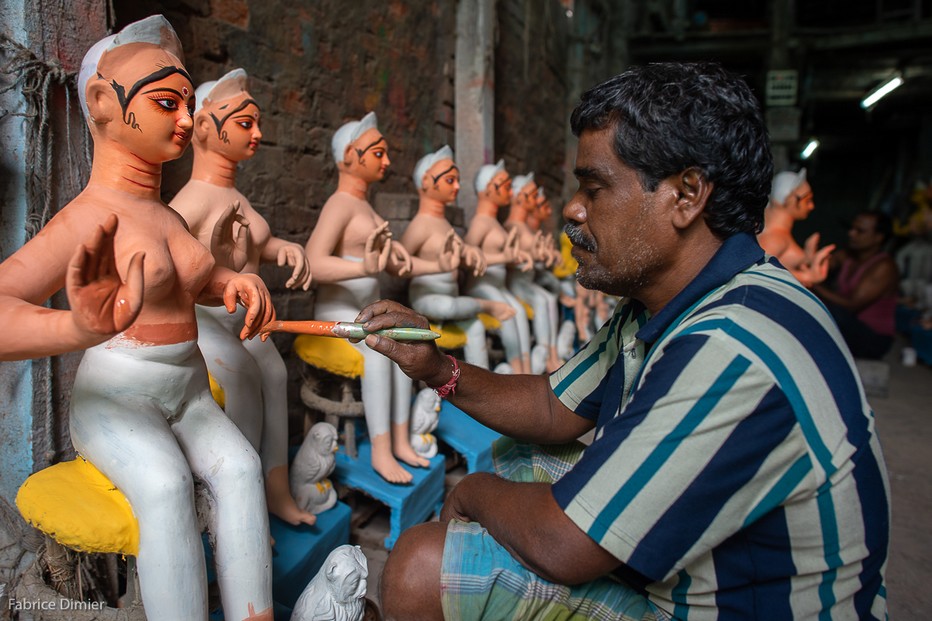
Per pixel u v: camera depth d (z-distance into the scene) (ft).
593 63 28.09
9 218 5.07
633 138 3.48
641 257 3.72
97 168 4.07
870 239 17.39
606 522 3.22
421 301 8.98
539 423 4.84
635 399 3.42
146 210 4.09
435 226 9.06
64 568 4.62
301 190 9.55
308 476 6.44
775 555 3.39
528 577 3.72
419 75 12.89
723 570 3.45
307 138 9.64
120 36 3.98
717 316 3.35
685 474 3.14
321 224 7.15
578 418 4.84
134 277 2.94
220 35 7.93
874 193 53.47
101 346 4.08
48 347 3.13
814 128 50.57
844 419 3.24
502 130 17.70
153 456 3.92
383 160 7.42
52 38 5.04
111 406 4.03
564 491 3.41
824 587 3.37
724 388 3.11
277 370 6.19
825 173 57.31
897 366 20.17
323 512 6.57
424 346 4.44
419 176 9.07
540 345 12.35
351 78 10.66
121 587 5.28
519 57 18.72
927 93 39.78
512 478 5.24
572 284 15.58
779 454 3.13
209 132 5.63
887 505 3.49
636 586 3.81
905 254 25.96
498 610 3.77
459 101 14.52
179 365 4.29
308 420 7.60
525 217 12.76
